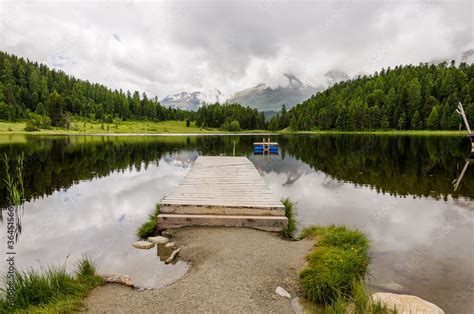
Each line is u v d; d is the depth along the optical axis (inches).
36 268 218.4
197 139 2354.8
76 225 322.3
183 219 289.9
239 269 198.1
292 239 271.4
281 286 181.6
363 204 407.5
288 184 553.0
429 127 3078.2
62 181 571.8
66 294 169.3
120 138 2301.9
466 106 2935.5
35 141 1745.8
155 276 200.7
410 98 3410.4
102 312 151.3
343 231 271.6
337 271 188.2
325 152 1201.4
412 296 170.4
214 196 338.6
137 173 684.7
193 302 158.9
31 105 4023.1
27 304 159.2
